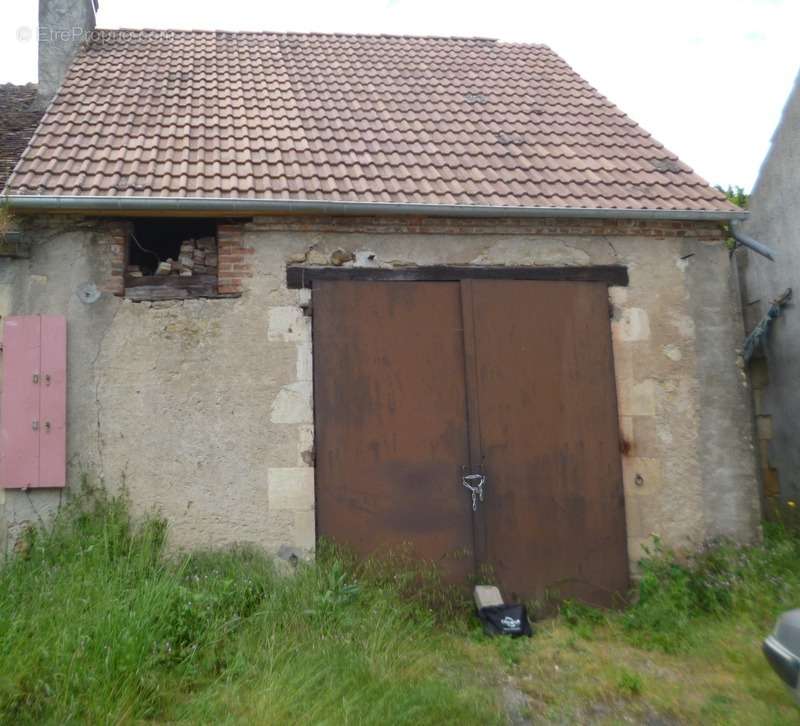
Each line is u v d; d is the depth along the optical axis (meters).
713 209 6.12
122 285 5.48
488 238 5.96
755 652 4.54
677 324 6.14
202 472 5.37
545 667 4.54
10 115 7.61
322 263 5.71
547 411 5.84
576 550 5.73
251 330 5.56
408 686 3.87
